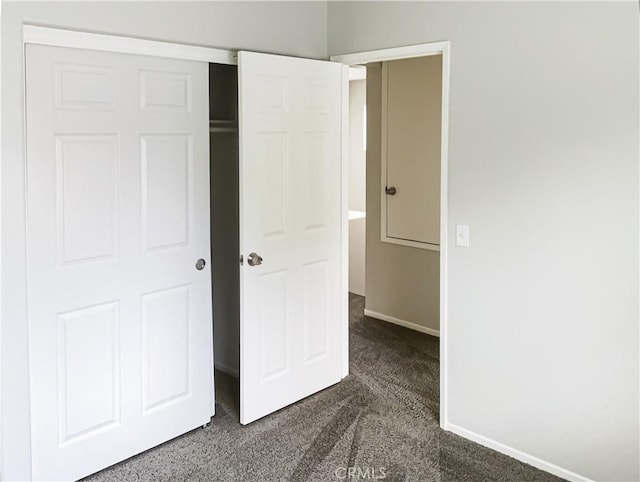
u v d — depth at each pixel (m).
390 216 4.88
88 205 2.58
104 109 2.59
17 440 2.46
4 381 2.40
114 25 2.57
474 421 3.03
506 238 2.77
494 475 2.74
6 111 2.29
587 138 2.46
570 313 2.60
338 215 3.61
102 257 2.66
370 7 3.26
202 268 3.07
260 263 3.14
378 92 4.80
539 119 2.60
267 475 2.74
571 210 2.54
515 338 2.80
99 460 2.75
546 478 2.71
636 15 2.29
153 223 2.83
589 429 2.61
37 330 2.48
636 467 2.49
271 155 3.16
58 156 2.47
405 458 2.88
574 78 2.47
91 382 2.69
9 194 2.33
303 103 3.30
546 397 2.73
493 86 2.73
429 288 4.68
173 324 2.98
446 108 2.92
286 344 3.38
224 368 3.95
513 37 2.64
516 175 2.70
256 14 3.15
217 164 3.70
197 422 3.16
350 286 6.11
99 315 2.68
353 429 3.16
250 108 3.02
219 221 3.77
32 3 2.32
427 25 2.97
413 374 3.91
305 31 3.42
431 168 4.51
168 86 2.81
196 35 2.88
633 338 2.43
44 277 2.48
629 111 2.34
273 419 3.28
